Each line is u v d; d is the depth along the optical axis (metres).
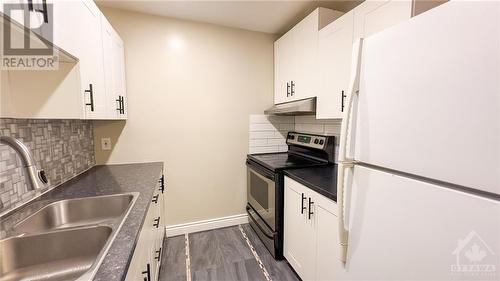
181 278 1.79
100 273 0.62
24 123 1.20
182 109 2.34
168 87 2.27
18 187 1.14
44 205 1.17
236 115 2.55
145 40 2.15
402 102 0.73
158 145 2.29
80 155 1.82
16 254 0.87
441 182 0.64
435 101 0.64
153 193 1.39
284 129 2.76
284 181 1.91
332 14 1.88
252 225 2.52
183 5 1.98
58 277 0.87
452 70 0.59
